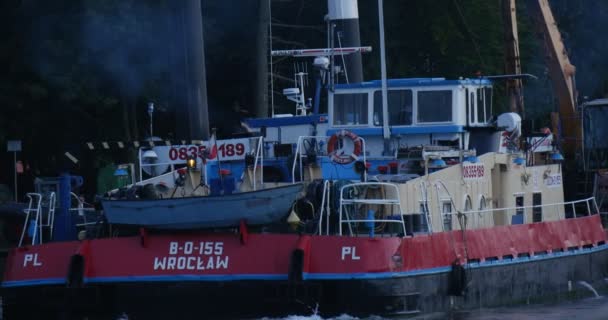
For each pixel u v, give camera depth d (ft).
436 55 577.02
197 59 355.15
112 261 247.91
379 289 237.04
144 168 297.94
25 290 254.06
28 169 500.74
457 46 574.56
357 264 236.84
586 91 653.71
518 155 311.27
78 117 486.38
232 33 533.14
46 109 480.23
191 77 354.74
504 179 305.73
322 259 239.09
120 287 247.70
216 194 253.44
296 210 254.88
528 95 596.29
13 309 256.11
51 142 490.90
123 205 246.47
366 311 237.45
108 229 258.78
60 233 270.26
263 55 489.67
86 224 268.41
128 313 248.73
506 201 305.32
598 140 405.59
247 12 524.52
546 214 326.44
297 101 361.10
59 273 250.98
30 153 498.28
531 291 294.46
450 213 265.54
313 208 254.27
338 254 238.48
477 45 577.43
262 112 487.61
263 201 240.32
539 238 300.20
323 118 331.16
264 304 242.17
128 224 247.29
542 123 589.32
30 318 255.50
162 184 274.36
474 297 268.00
